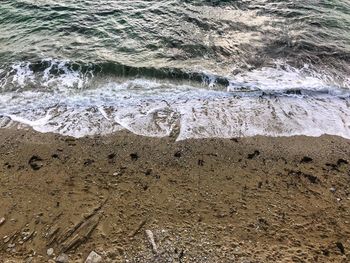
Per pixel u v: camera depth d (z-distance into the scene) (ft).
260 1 59.77
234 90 43.14
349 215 30.04
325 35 53.26
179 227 28.09
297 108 41.11
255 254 26.25
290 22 55.36
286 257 26.21
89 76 44.19
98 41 49.70
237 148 35.83
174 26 52.85
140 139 36.42
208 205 30.09
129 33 51.19
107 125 37.91
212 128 37.99
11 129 36.96
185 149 35.47
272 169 33.86
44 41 49.34
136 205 29.78
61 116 38.78
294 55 49.03
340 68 47.60
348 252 26.96
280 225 28.76
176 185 31.78
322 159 35.27
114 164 33.60
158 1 58.29
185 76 44.62
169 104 40.86
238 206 30.14
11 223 28.09
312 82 44.96
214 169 33.53
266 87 43.70
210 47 49.26
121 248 26.35
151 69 45.19
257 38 51.60
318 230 28.60
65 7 55.77
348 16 57.77
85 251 26.22
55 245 26.61
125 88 42.80
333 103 42.16
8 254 25.89
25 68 44.80
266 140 36.94
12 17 53.52
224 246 26.71
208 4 57.98
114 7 56.34
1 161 33.55
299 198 31.22
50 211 29.09
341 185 32.73
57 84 42.91
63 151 34.76
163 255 25.84
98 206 29.58
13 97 40.91
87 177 32.19
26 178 31.94
